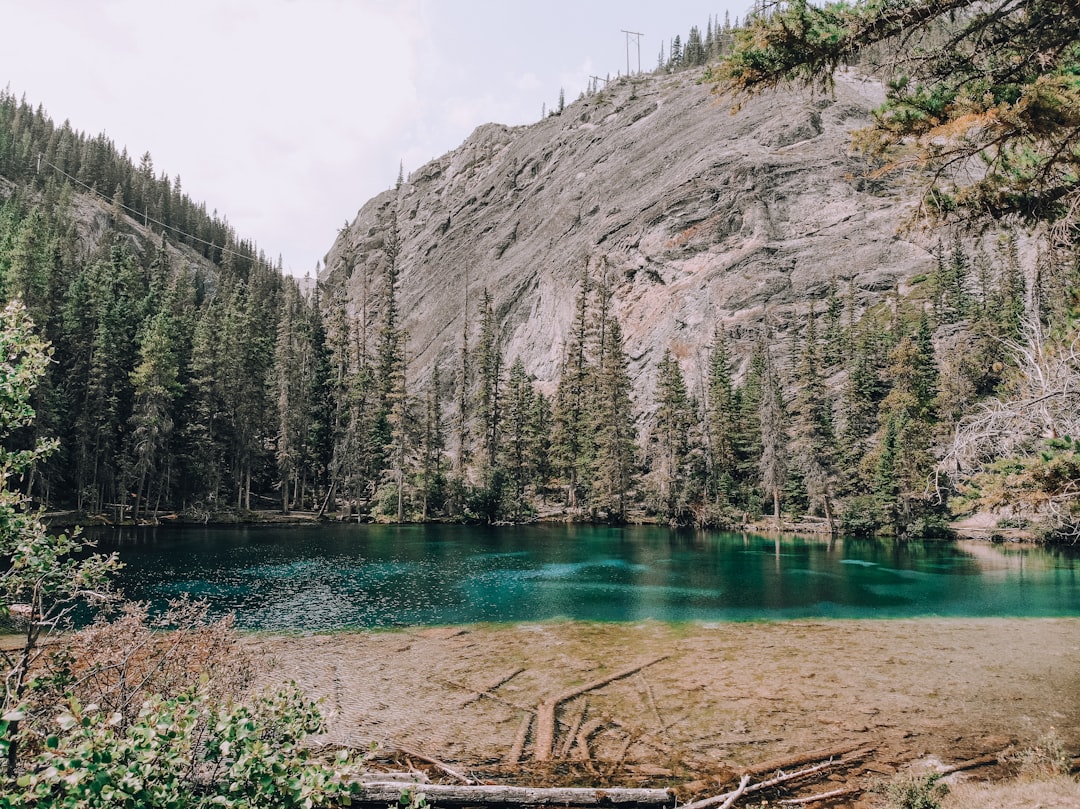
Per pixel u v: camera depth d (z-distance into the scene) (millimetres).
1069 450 8320
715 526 62625
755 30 7234
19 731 4961
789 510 62938
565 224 125062
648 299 97500
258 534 49531
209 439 58594
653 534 56531
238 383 65375
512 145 180500
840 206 89750
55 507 51281
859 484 60438
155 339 53312
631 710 13922
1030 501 8461
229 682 10523
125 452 52562
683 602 26203
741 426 69500
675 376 67750
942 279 71000
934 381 59125
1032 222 8320
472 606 25094
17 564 5590
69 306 52906
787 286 84625
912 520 52344
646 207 105938
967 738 12438
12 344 5840
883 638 20453
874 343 69875
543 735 12445
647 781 10602
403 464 67438
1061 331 9625
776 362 77625
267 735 5617
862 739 12391
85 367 52125
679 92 138000
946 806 9055
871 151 7918
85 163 154625
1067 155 7324
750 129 106250
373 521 65500
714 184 98375
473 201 167125
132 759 4211
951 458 9445
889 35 7125
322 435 74688
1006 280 57781
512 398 79375
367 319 124562
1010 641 20172
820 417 61094
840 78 107312
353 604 25156
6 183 128750
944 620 23203
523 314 118562
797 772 10875
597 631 21203
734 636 20625
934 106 7176
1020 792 9016
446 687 15328
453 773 10617
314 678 15906
